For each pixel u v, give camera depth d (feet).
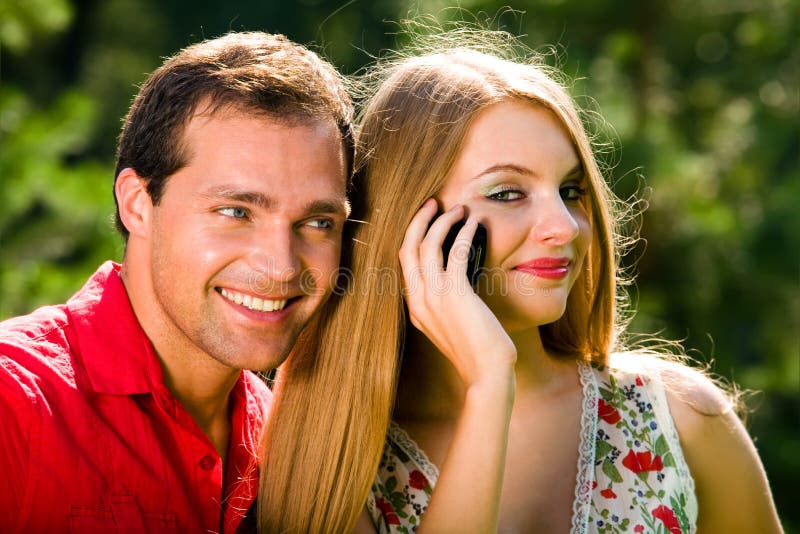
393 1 56.03
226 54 10.91
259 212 10.56
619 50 34.76
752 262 35.17
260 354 10.92
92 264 28.30
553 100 11.44
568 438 12.17
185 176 10.60
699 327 34.76
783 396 37.19
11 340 10.68
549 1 34.06
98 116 52.65
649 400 12.44
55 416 10.37
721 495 12.50
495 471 10.77
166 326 11.18
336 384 12.00
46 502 10.23
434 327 11.47
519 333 12.09
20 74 55.01
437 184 11.58
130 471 10.69
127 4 64.85
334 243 11.12
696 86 38.88
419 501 12.03
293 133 10.57
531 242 11.38
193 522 11.00
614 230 13.87
